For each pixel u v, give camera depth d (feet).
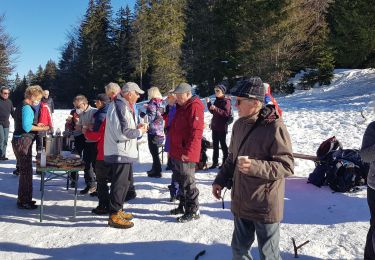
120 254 14.14
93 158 21.40
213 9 115.24
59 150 19.57
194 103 16.70
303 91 85.87
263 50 91.20
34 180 24.94
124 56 166.50
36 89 18.65
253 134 9.79
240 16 102.63
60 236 15.80
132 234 15.88
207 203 19.38
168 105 25.81
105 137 16.43
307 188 21.16
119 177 16.46
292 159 9.50
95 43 162.61
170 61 148.77
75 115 24.27
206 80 114.42
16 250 14.57
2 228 16.65
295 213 17.54
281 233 15.35
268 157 9.67
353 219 16.39
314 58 91.71
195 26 121.49
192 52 127.75
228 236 15.31
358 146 32.24
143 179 24.53
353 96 68.54
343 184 20.10
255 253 13.57
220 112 25.81
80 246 14.83
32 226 16.88
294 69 96.12
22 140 18.88
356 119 45.52
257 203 9.74
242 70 102.58
